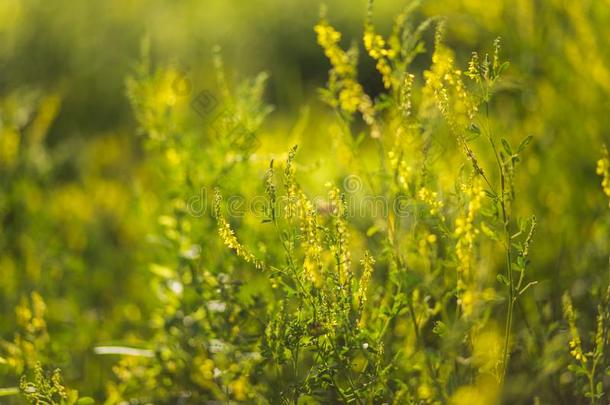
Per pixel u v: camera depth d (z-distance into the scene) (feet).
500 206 10.85
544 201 15.34
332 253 10.48
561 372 12.53
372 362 10.85
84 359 14.90
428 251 11.68
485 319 11.80
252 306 12.00
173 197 13.26
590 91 15.62
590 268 14.24
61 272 16.75
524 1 16.28
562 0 16.03
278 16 31.48
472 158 10.29
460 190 10.89
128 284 17.15
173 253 13.19
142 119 14.16
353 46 12.29
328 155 16.29
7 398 13.53
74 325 15.57
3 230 16.93
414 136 11.69
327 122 19.65
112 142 22.72
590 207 15.24
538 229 14.82
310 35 30.68
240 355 12.18
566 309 11.34
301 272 10.59
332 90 12.32
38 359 12.77
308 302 10.46
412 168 12.07
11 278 16.38
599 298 12.75
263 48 29.91
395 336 12.37
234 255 12.66
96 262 18.10
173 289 13.01
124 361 13.38
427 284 11.44
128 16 32.65
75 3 32.37
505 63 10.31
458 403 11.19
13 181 17.48
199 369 12.76
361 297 10.73
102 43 30.94
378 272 13.29
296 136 15.52
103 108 28.30
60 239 17.94
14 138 17.70
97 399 14.23
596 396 10.75
